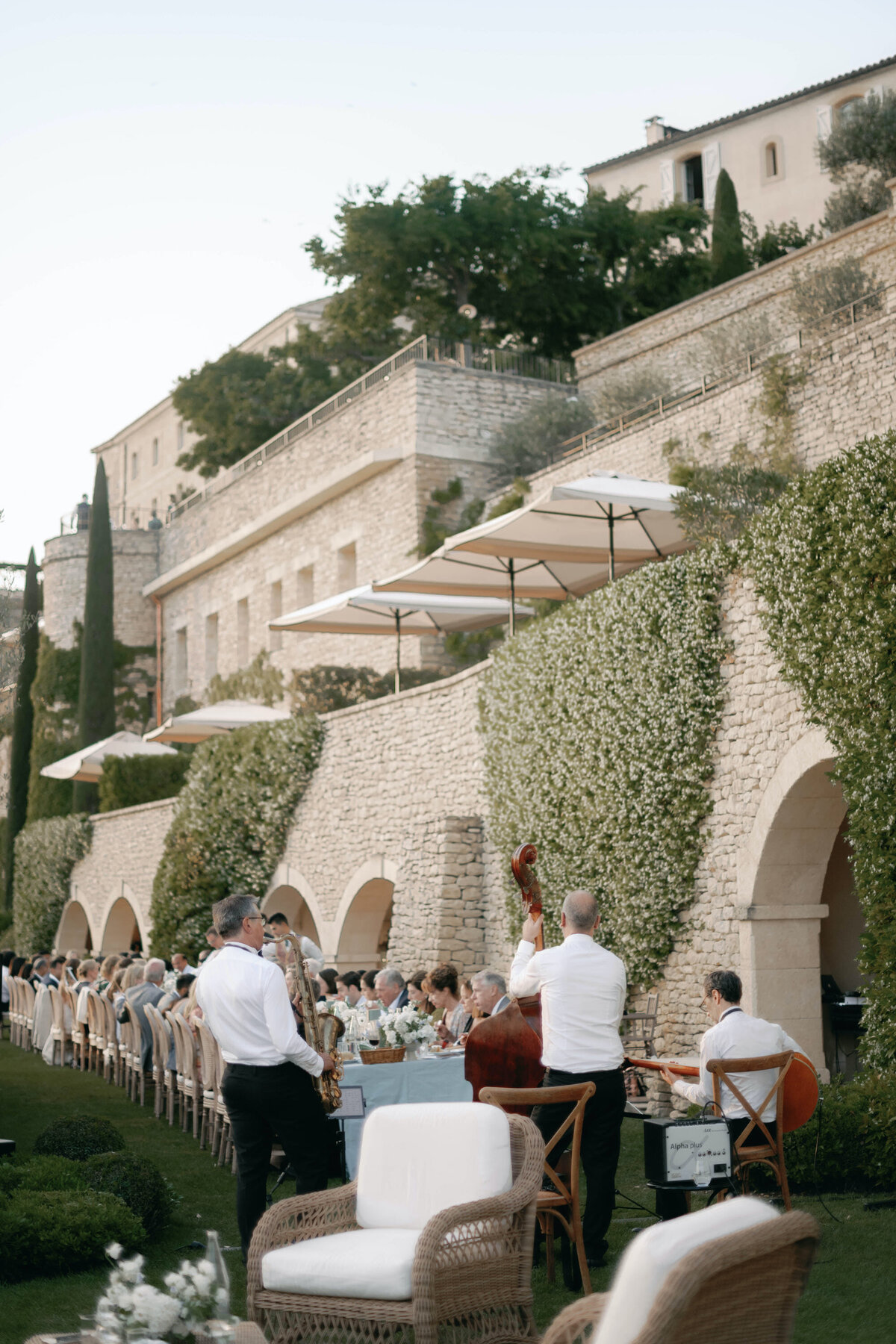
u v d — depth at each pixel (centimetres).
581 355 3008
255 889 2198
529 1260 471
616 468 2345
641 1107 1165
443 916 1588
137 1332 393
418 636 2708
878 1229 677
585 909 625
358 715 1966
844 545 1012
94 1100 1356
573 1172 570
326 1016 712
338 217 3456
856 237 2400
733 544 1174
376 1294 437
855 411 1848
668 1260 268
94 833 3038
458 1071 819
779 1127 634
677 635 1228
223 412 4066
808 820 1111
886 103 3247
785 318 2442
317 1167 604
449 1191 479
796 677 1060
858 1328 511
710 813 1194
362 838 1908
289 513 3225
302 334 4016
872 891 957
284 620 2178
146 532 4212
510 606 1798
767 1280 286
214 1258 413
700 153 4194
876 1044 931
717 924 1172
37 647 4181
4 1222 620
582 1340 485
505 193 3412
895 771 946
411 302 3578
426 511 2778
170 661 4031
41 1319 551
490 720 1569
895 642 960
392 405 2891
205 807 2297
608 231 3531
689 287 3541
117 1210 659
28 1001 1953
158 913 2364
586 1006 605
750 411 2052
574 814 1369
